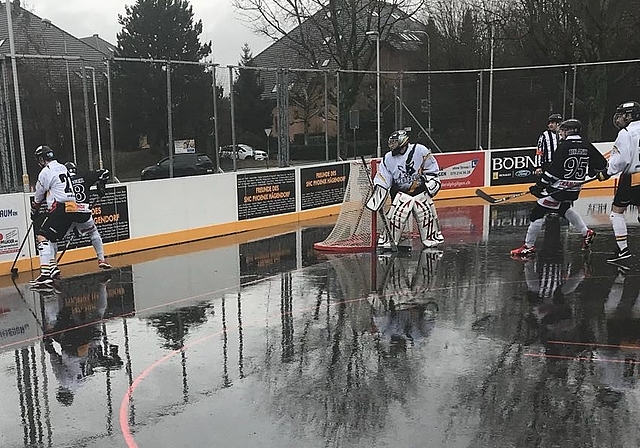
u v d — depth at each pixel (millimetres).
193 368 5051
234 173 11961
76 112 10359
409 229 10445
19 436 3994
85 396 4578
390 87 15211
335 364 5016
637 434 3729
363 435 3822
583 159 8273
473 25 30891
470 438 3732
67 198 8258
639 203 8055
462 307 6488
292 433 3887
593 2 24016
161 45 35000
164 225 10883
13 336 6059
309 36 32438
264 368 4988
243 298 7172
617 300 6531
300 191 13305
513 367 4809
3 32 28125
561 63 26312
